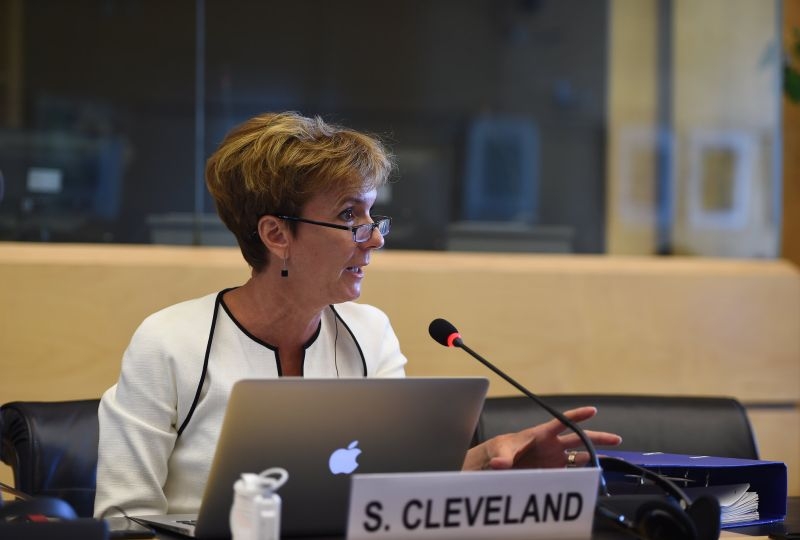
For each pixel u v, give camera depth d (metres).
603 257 5.69
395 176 5.39
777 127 5.90
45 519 2.03
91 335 4.82
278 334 2.94
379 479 2.03
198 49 5.11
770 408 5.71
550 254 5.61
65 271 4.80
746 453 3.70
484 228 5.50
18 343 4.74
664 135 5.77
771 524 2.69
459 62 5.50
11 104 4.88
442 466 2.42
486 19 5.55
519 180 5.56
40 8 4.91
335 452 2.26
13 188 4.89
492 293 5.30
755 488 2.81
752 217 5.89
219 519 2.23
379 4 5.40
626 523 2.24
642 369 5.50
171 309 2.96
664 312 5.54
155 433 2.81
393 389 2.26
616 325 5.47
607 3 5.71
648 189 5.76
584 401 3.68
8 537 1.91
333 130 2.90
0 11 4.88
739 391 5.63
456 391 2.34
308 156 2.79
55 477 3.21
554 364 5.37
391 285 5.16
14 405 3.30
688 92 5.80
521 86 5.59
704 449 3.66
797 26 5.95
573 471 2.20
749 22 5.89
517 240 5.55
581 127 5.67
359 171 2.82
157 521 2.51
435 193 5.44
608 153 5.70
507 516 2.15
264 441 2.18
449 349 5.21
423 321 5.20
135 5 5.03
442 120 5.48
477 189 5.50
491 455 2.57
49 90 4.93
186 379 2.84
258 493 1.94
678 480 2.75
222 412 2.85
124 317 4.86
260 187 2.81
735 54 5.88
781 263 5.89
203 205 5.11
